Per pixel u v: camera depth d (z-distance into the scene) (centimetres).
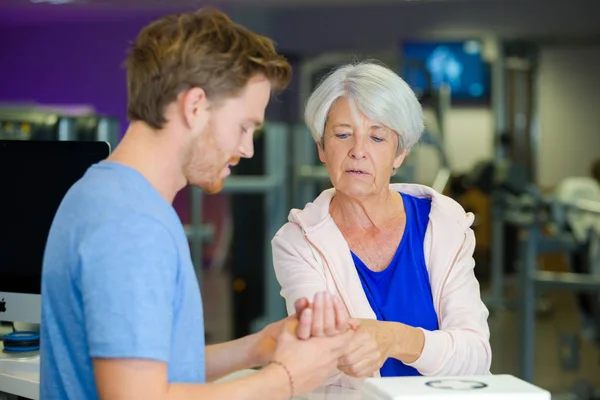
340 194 177
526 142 923
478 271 912
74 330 111
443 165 630
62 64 1059
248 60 114
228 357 139
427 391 122
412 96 168
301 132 535
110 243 106
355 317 168
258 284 545
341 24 998
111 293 104
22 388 176
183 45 112
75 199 112
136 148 116
